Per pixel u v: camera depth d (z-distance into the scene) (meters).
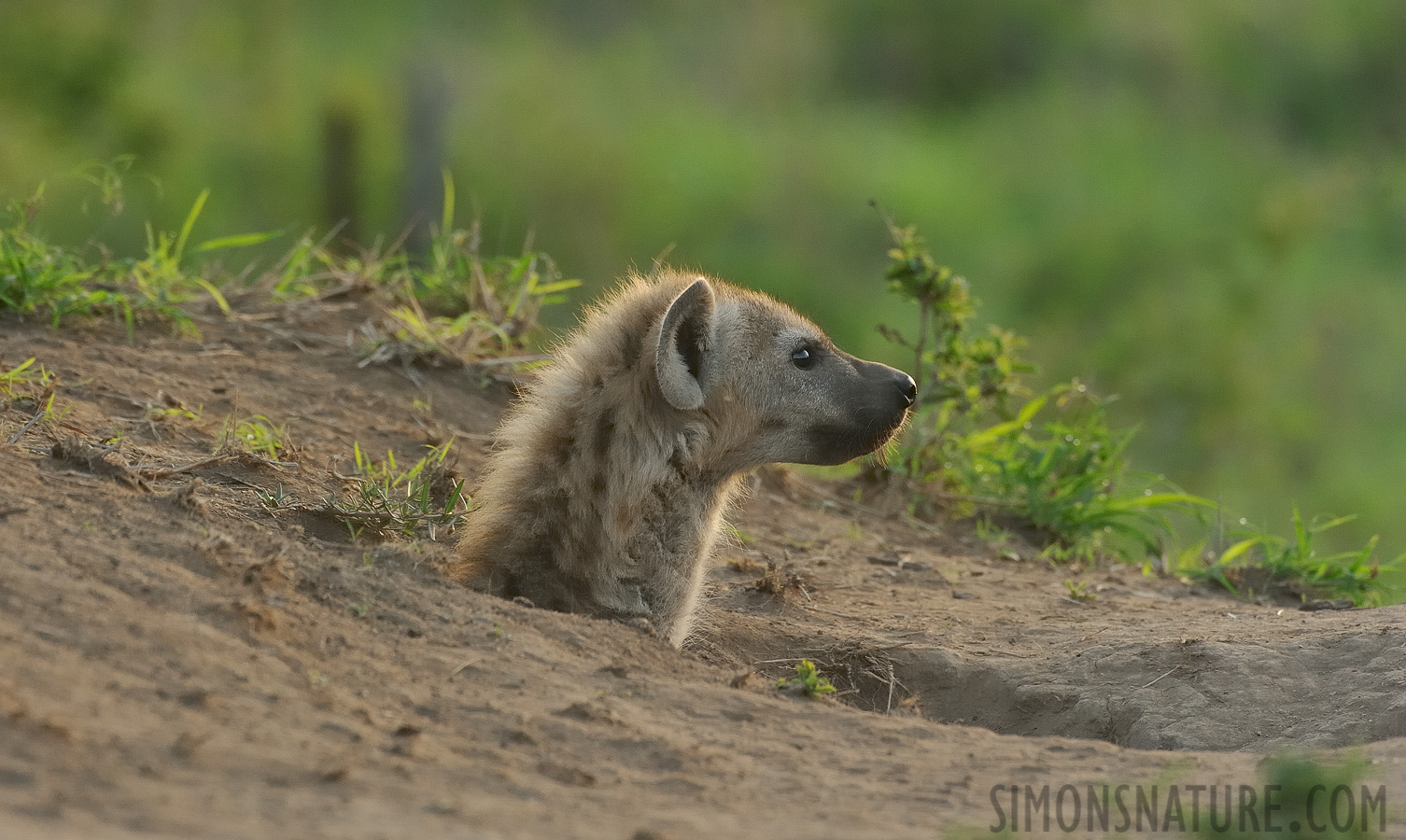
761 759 5.93
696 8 40.06
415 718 5.73
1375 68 37.97
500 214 30.98
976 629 9.66
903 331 28.36
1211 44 38.81
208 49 34.66
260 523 7.89
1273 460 24.39
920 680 8.87
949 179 34.19
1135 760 6.27
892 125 37.22
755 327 8.80
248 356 11.07
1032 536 12.71
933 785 5.77
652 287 8.90
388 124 32.66
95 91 30.50
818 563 10.99
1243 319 28.50
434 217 29.98
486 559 8.27
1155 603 10.63
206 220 29.72
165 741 4.93
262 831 4.42
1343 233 32.25
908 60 39.47
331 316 12.05
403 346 11.55
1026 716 8.45
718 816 5.17
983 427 15.55
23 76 30.16
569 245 31.39
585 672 6.59
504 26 37.69
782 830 5.04
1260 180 34.19
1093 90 38.09
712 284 8.97
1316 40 38.38
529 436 8.42
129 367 10.23
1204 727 7.88
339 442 10.05
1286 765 5.59
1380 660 8.30
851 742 6.29
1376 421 25.66
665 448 8.41
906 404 9.04
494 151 32.66
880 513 12.51
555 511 8.27
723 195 32.72
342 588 6.79
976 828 5.11
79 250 12.71
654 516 8.48
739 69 38.28
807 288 30.61
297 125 33.06
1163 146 35.69
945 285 13.03
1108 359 27.23
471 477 10.01
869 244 32.03
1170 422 25.48
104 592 5.89
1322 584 11.73
